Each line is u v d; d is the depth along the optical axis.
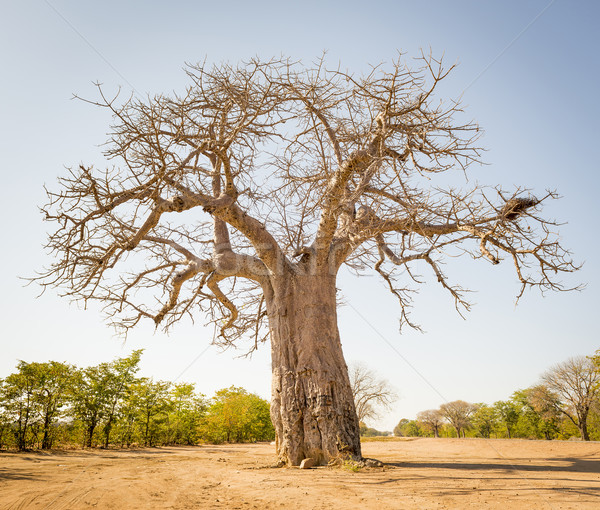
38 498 5.80
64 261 9.49
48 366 17.69
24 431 16.48
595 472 7.89
